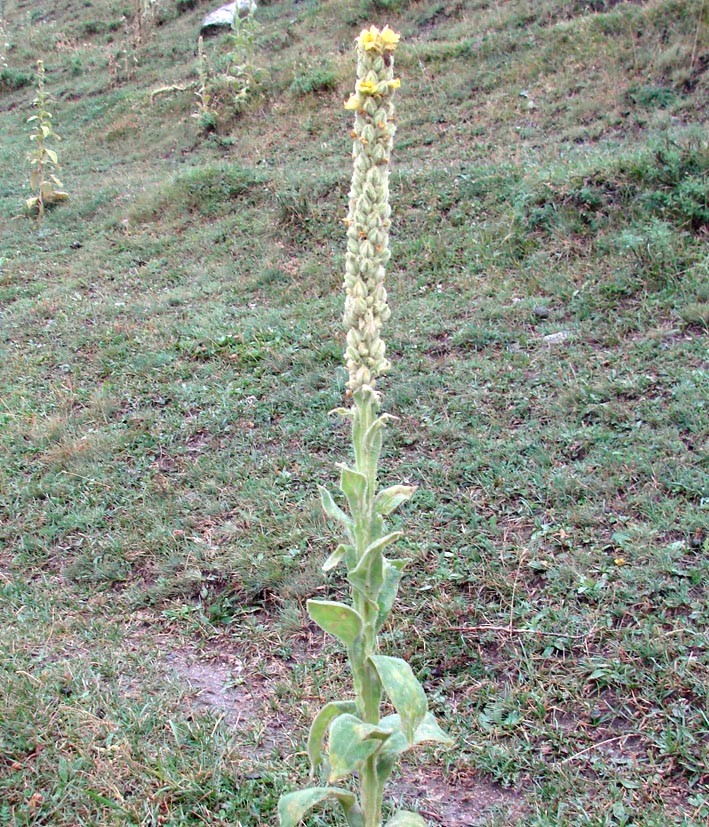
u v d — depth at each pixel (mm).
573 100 10812
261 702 3586
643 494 4402
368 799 2053
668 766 3043
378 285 1973
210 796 3012
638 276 6723
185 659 3891
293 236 9352
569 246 7406
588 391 5414
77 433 6031
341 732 1871
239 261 9203
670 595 3723
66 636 4027
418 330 6746
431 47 13391
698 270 6527
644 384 5367
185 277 9109
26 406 6508
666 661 3414
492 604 3904
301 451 5457
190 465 5441
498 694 3453
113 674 3707
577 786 2996
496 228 8086
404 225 8797
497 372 5895
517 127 10727
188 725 3393
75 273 9703
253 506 4930
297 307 7672
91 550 4727
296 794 2035
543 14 13227
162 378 6758
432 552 4285
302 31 16766
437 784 3102
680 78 10273
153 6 21312
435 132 11297
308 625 4023
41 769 3121
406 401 5738
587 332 6191
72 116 17469
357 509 1998
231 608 4211
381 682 1995
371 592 1960
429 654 3689
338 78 13719
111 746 3188
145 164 13930
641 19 11711
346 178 10000
